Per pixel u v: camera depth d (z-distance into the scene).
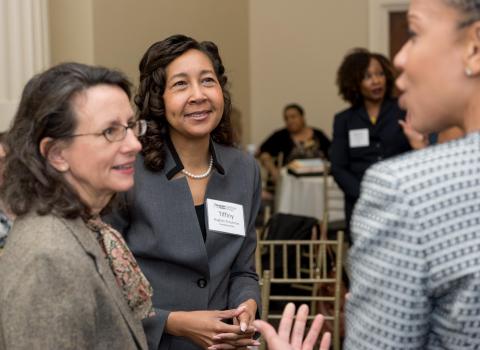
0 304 1.19
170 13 6.17
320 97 8.31
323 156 7.05
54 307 1.17
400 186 0.91
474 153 0.92
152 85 1.93
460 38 0.93
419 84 0.97
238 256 2.04
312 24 8.27
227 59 7.61
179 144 1.96
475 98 0.95
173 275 1.90
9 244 1.24
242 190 2.01
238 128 6.48
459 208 0.90
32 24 4.19
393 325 0.92
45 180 1.28
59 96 1.28
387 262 0.91
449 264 0.89
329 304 3.52
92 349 1.23
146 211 1.87
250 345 1.85
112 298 1.28
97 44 4.96
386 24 8.00
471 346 0.90
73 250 1.22
